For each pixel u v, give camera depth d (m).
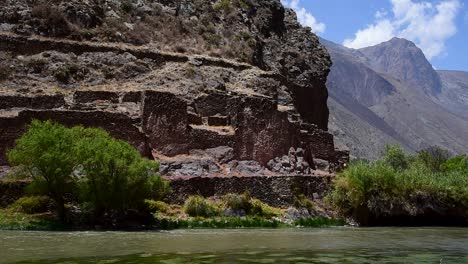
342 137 166.75
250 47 74.00
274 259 21.27
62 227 32.84
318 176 46.50
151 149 44.03
